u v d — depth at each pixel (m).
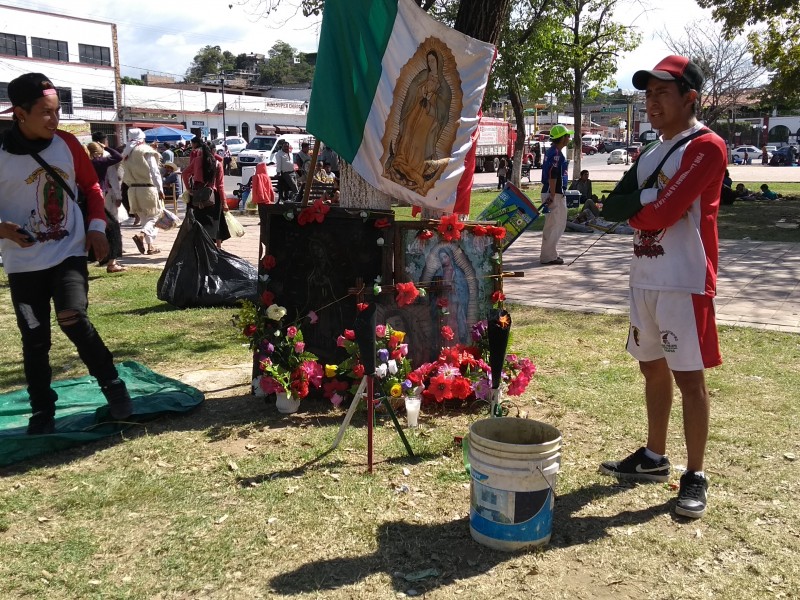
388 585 2.86
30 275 4.11
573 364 5.82
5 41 47.12
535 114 52.94
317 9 13.69
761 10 21.70
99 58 52.72
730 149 59.44
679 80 3.33
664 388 3.71
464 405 4.86
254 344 5.01
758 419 4.58
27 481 3.78
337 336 4.88
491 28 5.67
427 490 3.66
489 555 3.07
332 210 4.78
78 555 3.08
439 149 4.86
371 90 4.57
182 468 3.92
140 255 12.20
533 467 3.02
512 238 5.46
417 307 4.92
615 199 3.51
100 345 4.20
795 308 7.73
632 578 2.92
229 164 33.66
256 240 14.34
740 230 14.76
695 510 3.37
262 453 4.10
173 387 5.09
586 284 9.30
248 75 119.06
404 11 4.57
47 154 4.05
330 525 3.32
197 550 3.12
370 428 3.85
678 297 3.38
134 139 11.96
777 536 3.22
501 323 3.82
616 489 3.69
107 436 4.33
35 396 4.30
